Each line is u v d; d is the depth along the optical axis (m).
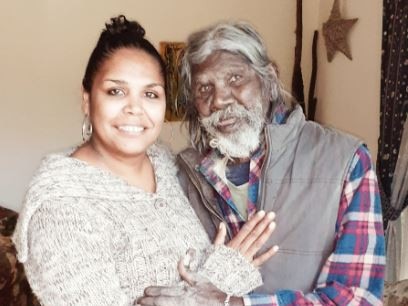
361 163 1.37
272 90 1.50
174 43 3.96
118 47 1.29
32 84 3.78
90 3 3.80
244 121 1.45
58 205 1.18
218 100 1.45
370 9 3.43
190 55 1.48
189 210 1.45
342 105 3.77
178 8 3.96
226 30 1.45
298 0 4.07
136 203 1.30
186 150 1.61
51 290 1.16
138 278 1.24
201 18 4.02
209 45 1.44
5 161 3.80
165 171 1.46
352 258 1.31
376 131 3.40
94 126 1.32
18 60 3.74
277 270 1.39
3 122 3.77
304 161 1.41
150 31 3.92
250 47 1.44
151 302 1.21
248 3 4.11
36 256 1.18
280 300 1.28
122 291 1.19
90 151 1.35
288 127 1.45
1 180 3.80
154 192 1.39
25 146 3.82
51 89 3.82
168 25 3.95
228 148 1.46
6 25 3.70
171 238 1.30
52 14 3.75
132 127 1.29
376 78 3.39
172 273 1.27
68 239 1.16
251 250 1.34
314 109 4.06
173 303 1.21
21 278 2.93
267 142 1.44
